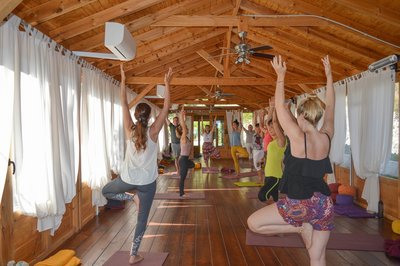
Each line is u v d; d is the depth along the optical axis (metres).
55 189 3.53
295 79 7.88
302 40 6.34
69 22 3.98
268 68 9.04
